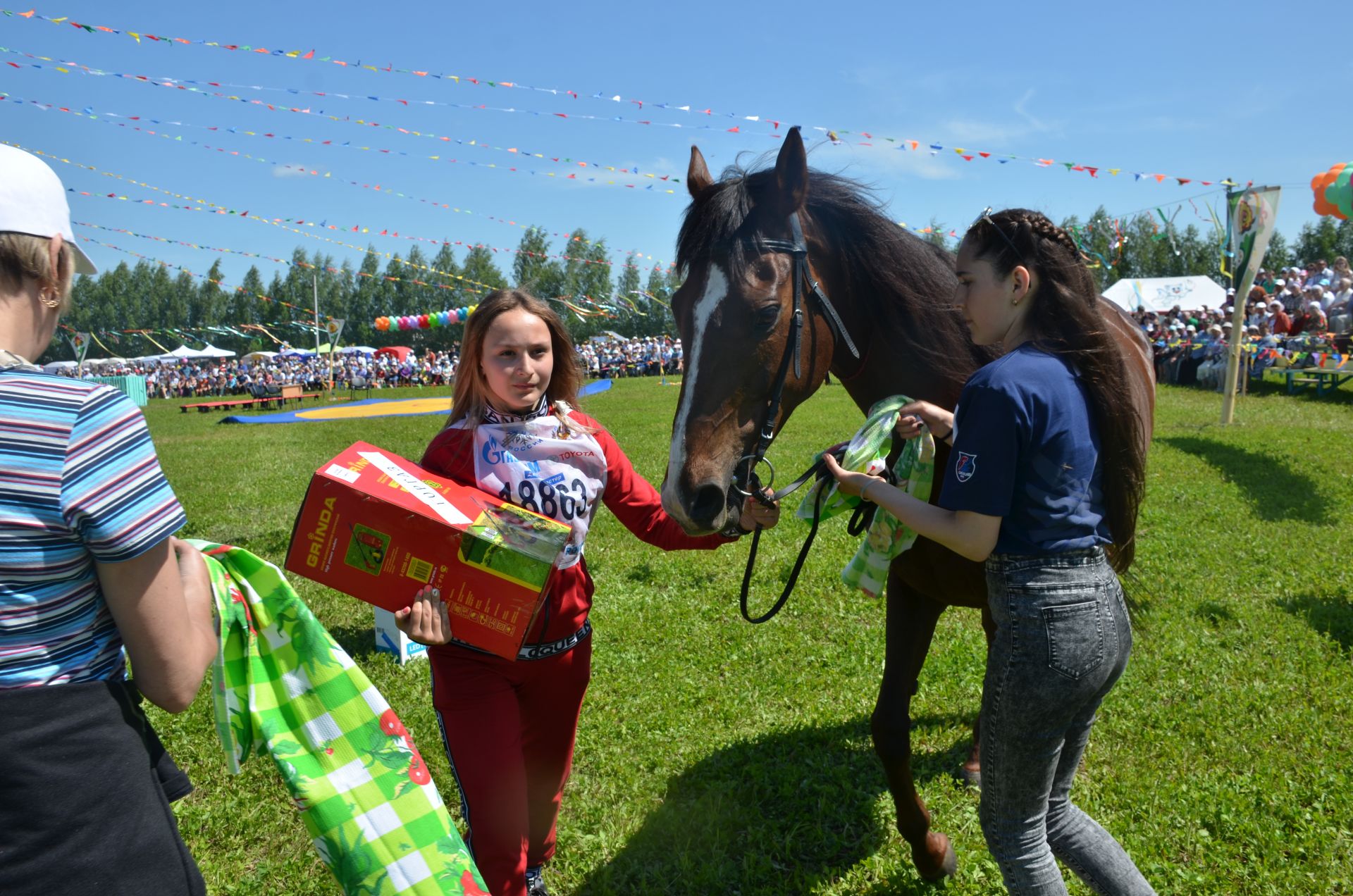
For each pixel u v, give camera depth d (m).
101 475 1.13
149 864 1.19
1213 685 3.54
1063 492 1.68
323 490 1.75
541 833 2.34
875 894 2.49
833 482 2.24
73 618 1.16
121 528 1.13
